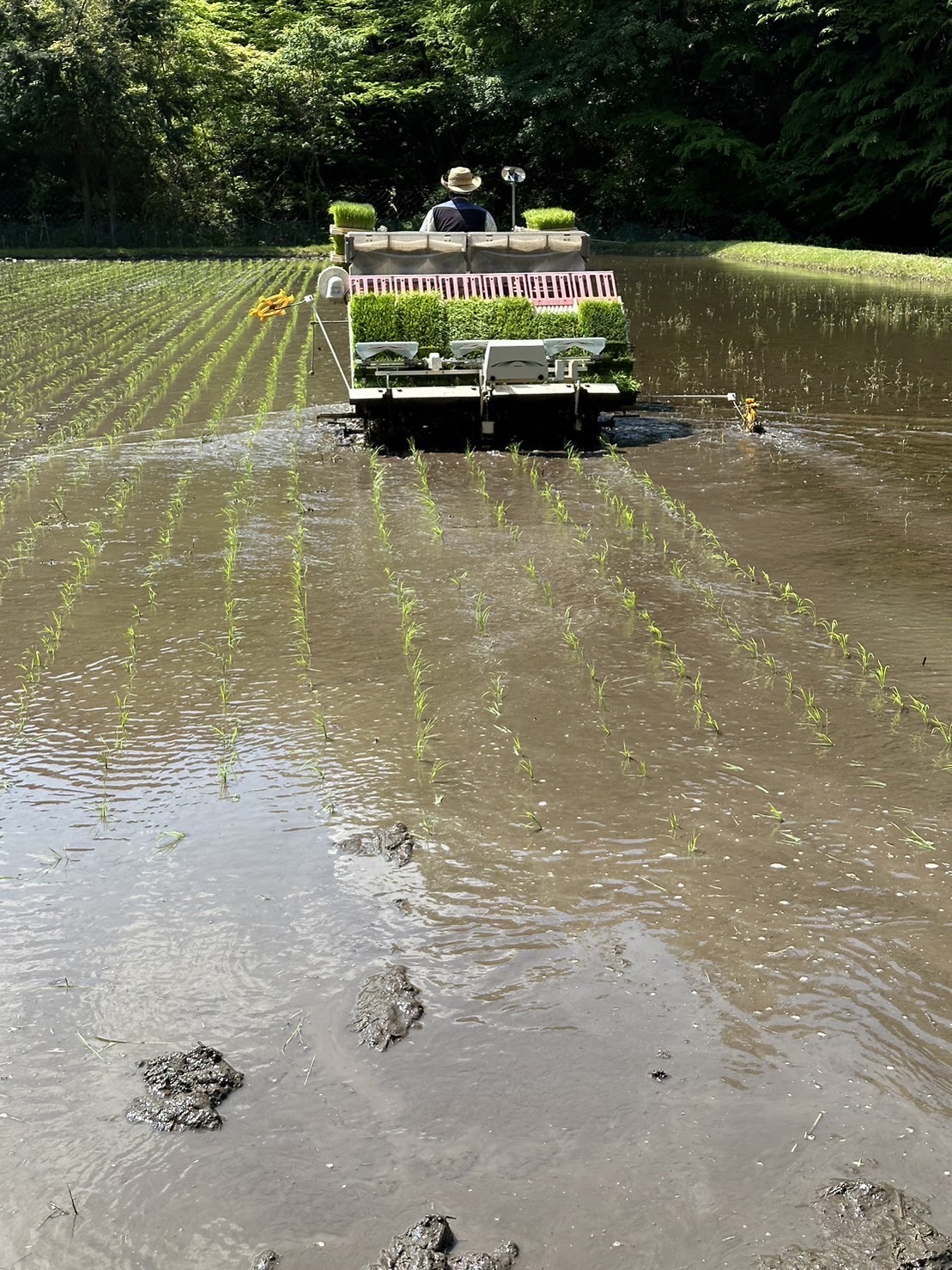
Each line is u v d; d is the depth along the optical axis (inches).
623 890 187.3
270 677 270.7
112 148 1792.6
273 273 1371.8
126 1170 136.6
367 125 2128.4
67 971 171.5
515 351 484.1
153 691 263.7
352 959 172.6
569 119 2027.6
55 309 1002.7
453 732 242.1
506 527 389.4
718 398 609.0
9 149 1781.5
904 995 162.9
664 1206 129.7
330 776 225.6
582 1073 149.5
